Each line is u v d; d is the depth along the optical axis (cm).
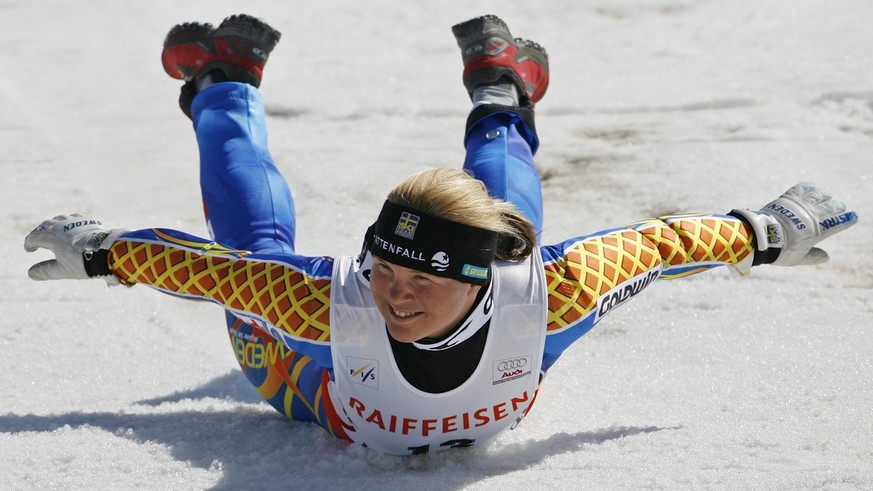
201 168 1312
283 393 1160
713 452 1016
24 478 1002
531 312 955
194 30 1466
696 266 1056
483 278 893
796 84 2314
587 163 2052
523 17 2903
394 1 3069
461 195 867
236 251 1027
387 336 946
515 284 953
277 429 1151
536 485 952
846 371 1262
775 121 2155
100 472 1017
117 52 2861
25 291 1652
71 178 2116
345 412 1041
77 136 2333
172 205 2008
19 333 1509
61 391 1327
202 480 1000
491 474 998
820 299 1538
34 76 2681
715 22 2747
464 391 971
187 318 1584
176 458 1055
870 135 2075
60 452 1062
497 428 1033
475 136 1328
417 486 961
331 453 1068
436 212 860
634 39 2691
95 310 1589
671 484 938
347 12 3016
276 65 2656
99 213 1972
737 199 1866
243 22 1441
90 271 1063
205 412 1225
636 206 1881
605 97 2342
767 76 2372
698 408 1180
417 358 944
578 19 2864
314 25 2938
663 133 2145
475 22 1475
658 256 1026
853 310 1502
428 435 1009
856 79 2295
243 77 1430
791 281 1594
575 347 1424
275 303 972
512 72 1447
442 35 2841
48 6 3197
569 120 2250
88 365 1415
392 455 1050
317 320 958
